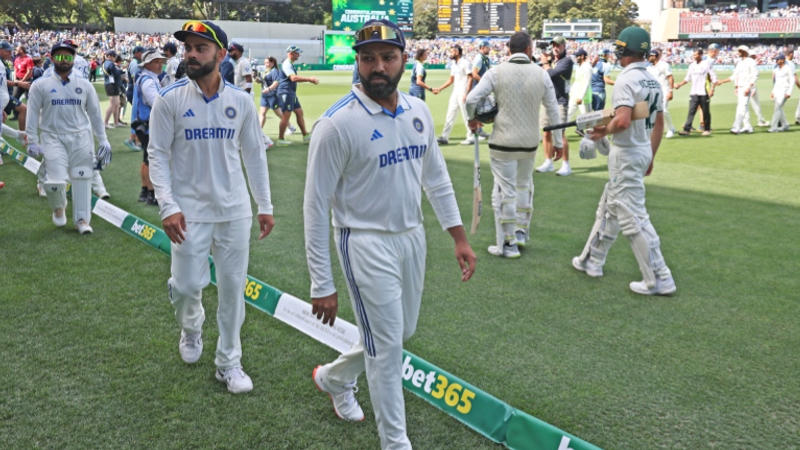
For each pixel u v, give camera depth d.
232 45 10.01
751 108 18.09
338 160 2.35
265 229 3.37
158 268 5.09
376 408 2.51
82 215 5.98
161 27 57.81
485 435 2.86
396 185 2.40
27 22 68.12
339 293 4.67
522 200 5.54
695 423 2.97
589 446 2.53
